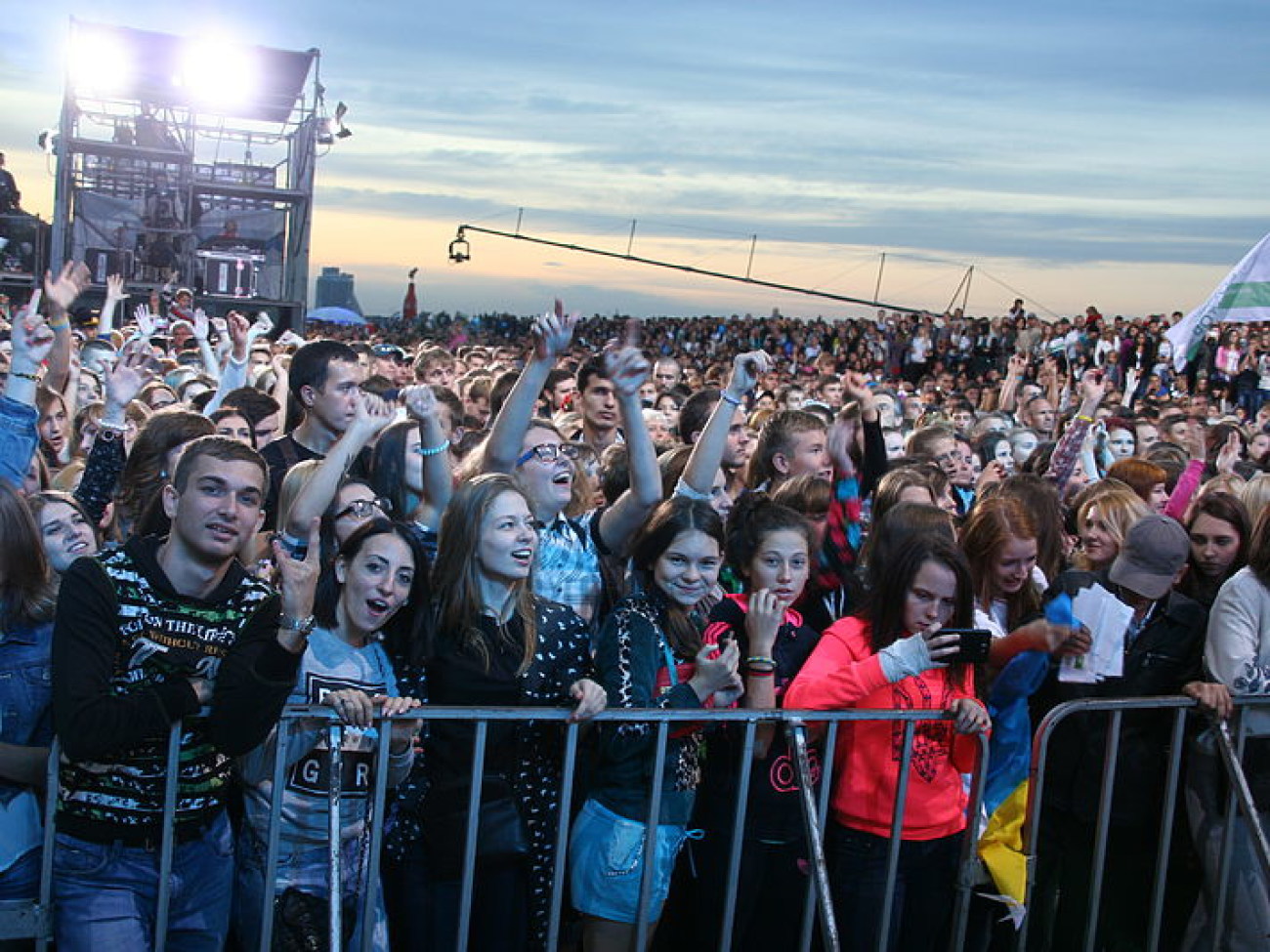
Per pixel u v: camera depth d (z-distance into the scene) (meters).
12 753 3.10
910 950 3.84
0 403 3.90
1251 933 4.09
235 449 3.07
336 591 3.47
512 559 3.47
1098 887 4.01
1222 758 4.09
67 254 22.28
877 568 4.03
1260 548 4.11
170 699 2.96
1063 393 14.61
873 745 3.72
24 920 3.07
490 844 3.41
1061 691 4.21
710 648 3.54
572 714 3.36
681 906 4.08
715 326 43.09
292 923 3.32
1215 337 24.48
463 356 16.48
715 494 5.45
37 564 3.18
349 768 3.38
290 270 23.39
